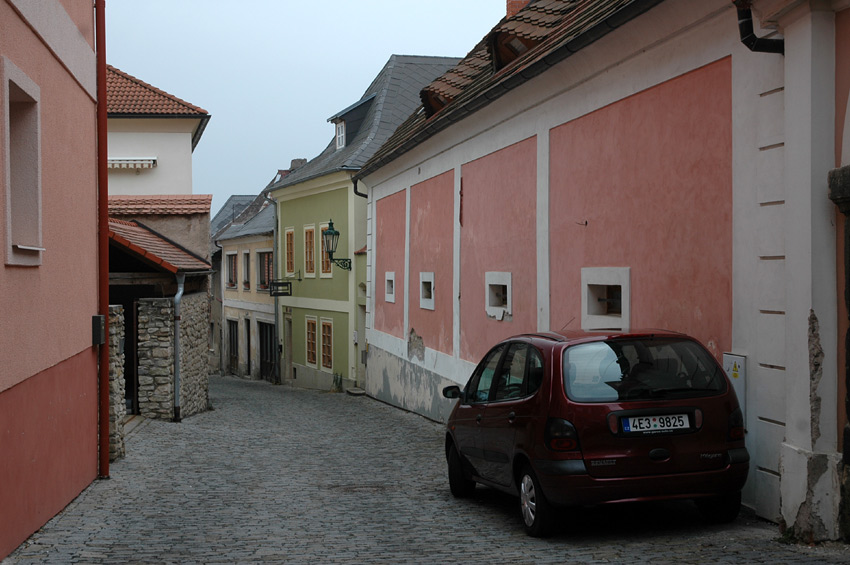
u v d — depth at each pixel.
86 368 10.02
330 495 10.02
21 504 7.19
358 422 19.94
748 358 7.86
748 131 7.91
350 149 33.94
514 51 15.27
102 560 6.68
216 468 12.34
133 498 9.67
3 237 6.55
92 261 10.24
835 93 6.50
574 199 11.98
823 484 6.43
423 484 10.79
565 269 12.31
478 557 6.55
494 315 15.42
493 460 8.19
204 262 23.36
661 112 9.62
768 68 7.61
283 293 38.59
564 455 6.83
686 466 6.82
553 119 12.65
